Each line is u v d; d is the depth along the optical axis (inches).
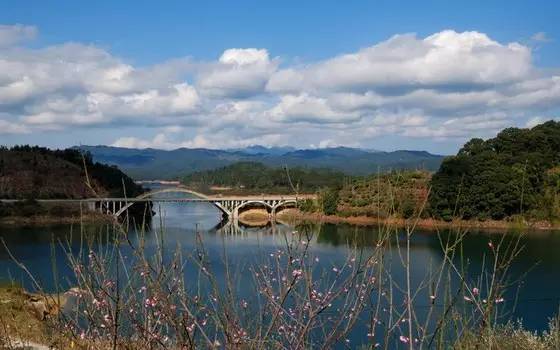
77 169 4909.0
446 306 176.6
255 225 3432.6
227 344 154.6
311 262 191.2
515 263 1834.4
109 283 163.9
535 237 2522.1
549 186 3085.6
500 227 2751.0
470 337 171.3
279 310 163.6
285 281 173.0
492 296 169.2
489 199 2839.6
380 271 172.6
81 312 176.1
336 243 2065.7
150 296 160.6
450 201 2790.4
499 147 3533.5
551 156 3368.6
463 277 178.4
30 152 5059.1
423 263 1472.7
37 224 3425.2
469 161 3085.6
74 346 167.0
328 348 165.8
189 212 4441.4
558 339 197.3
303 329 160.4
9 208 3636.8
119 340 158.9
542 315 1120.2
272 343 163.6
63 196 4338.1
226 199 4025.6
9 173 4483.3
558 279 1546.5
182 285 165.6
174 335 166.9
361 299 172.1
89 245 174.2
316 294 176.9
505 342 219.9
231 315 162.2
